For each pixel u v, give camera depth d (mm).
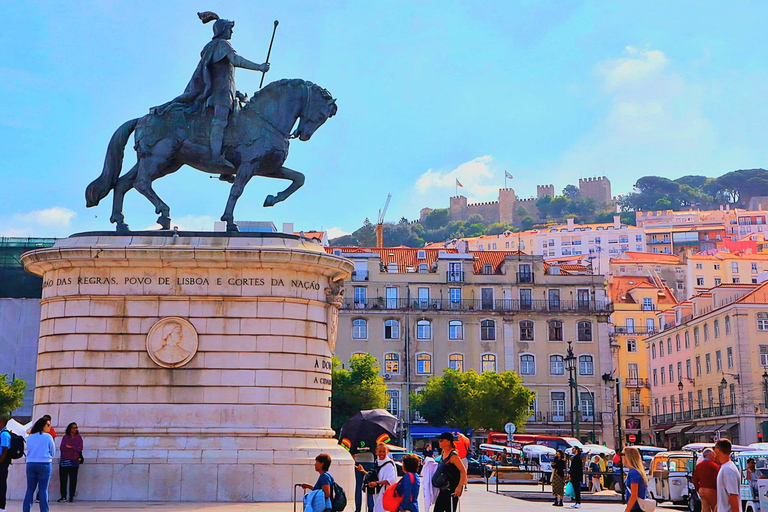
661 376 65688
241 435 14633
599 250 135750
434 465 12672
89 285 15023
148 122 15773
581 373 57719
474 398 48781
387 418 16078
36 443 11328
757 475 17844
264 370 14938
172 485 14234
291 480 14492
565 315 58219
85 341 14859
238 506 13547
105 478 14219
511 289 58656
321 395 15602
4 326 45312
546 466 32344
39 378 15188
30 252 15336
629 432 68938
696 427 57375
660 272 97688
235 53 15773
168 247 14906
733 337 51844
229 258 14961
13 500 14164
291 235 15781
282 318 15172
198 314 14969
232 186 15820
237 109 16016
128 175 16188
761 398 50344
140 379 14742
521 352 57750
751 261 95875
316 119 16391
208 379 14789
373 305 57344
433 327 57562
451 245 140500
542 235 140125
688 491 22750
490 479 33281
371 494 12664
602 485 28609
